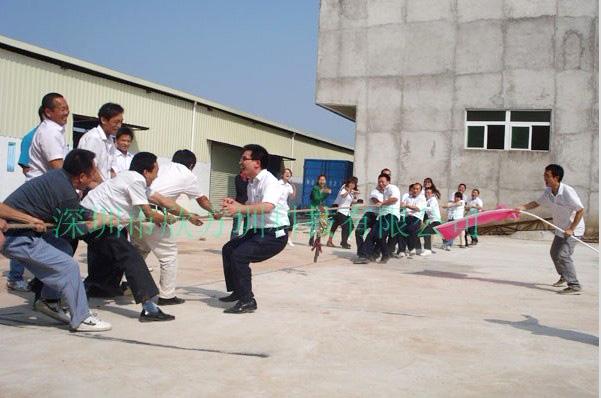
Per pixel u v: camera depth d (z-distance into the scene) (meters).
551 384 3.67
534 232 16.58
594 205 16.11
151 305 5.13
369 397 3.37
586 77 16.20
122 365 3.87
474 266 9.92
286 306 5.94
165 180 5.79
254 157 5.58
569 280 7.31
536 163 16.67
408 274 8.66
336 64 18.83
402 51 18.11
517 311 6.06
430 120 17.80
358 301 6.36
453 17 17.55
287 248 11.93
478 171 17.25
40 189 4.53
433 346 4.53
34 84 16.84
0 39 15.59
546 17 16.55
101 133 6.09
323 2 18.98
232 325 5.05
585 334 5.05
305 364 3.98
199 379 3.62
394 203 9.64
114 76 19.34
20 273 6.29
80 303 4.68
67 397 3.27
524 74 16.80
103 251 5.12
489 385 3.62
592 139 16.17
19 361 3.90
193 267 8.59
